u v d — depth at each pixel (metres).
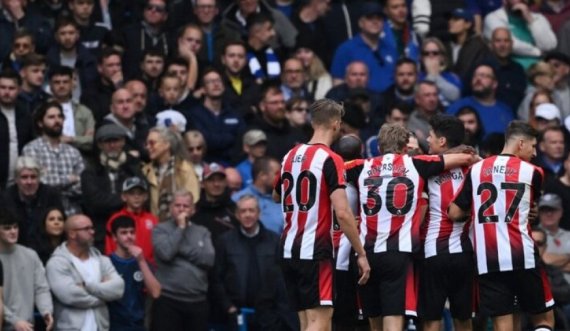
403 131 39.84
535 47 62.66
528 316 45.84
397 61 57.56
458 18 61.09
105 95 53.59
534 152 40.19
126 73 56.22
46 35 55.16
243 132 53.56
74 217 45.78
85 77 54.25
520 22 63.09
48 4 57.22
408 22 62.25
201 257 47.34
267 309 47.47
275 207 50.38
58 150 49.31
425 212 39.69
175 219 47.53
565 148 56.31
